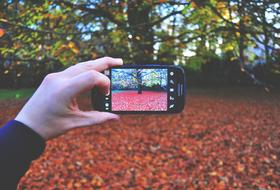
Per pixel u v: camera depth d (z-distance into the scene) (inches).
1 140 24.4
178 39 161.5
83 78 27.5
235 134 465.4
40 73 146.0
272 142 423.2
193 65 164.4
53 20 159.0
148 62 154.0
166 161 349.7
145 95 52.1
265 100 759.1
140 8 145.8
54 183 286.2
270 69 142.8
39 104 26.2
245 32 133.9
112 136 437.7
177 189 277.9
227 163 341.7
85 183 289.1
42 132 25.9
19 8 146.3
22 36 140.8
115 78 52.2
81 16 155.1
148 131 469.4
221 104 705.6
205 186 282.2
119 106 52.2
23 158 24.6
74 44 139.3
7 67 145.4
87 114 29.0
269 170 319.6
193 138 445.7
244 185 285.6
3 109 297.3
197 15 143.7
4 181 23.9
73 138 418.0
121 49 151.1
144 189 278.1
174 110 54.1
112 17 157.2
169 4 140.7
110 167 328.2
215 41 148.3
